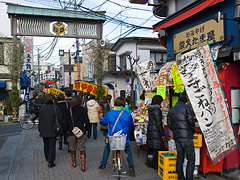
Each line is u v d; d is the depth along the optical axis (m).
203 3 5.27
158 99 4.96
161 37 7.43
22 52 13.78
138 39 16.73
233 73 4.64
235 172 4.52
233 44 4.82
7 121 14.40
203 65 4.00
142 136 5.75
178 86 4.65
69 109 4.91
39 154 6.19
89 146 7.13
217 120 4.00
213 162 3.96
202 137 4.43
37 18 12.98
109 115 4.45
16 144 7.51
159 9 8.53
